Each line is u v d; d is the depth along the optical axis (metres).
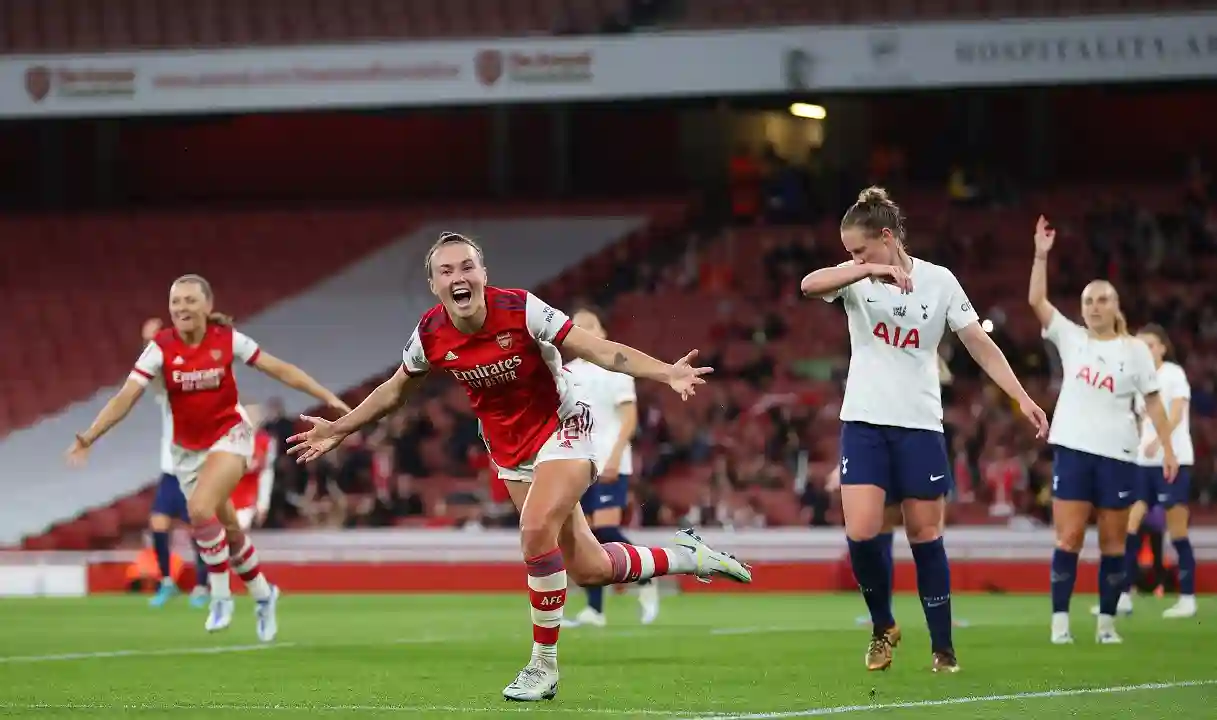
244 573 10.41
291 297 28.33
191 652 9.57
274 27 28.17
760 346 25.39
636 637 10.88
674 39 24.27
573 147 30.78
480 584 19.45
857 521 7.56
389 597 17.72
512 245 28.89
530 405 6.48
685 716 5.89
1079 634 10.88
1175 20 22.78
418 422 23.62
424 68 24.67
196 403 10.03
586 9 27.62
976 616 13.45
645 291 27.19
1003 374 7.53
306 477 22.14
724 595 18.08
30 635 11.27
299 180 31.23
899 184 28.48
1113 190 28.19
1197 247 26.34
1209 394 23.02
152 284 28.72
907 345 7.55
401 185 31.06
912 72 23.62
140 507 24.39
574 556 6.85
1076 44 23.11
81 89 25.19
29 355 27.53
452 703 6.47
